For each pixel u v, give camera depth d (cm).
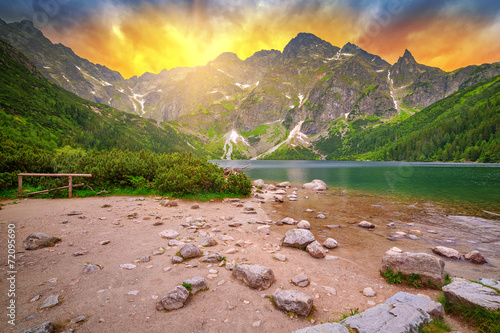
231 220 1165
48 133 8744
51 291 456
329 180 3756
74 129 11944
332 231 1059
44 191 1442
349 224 1184
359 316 386
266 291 501
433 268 545
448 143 15662
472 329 381
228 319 400
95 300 436
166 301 421
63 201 1415
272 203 1745
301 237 821
